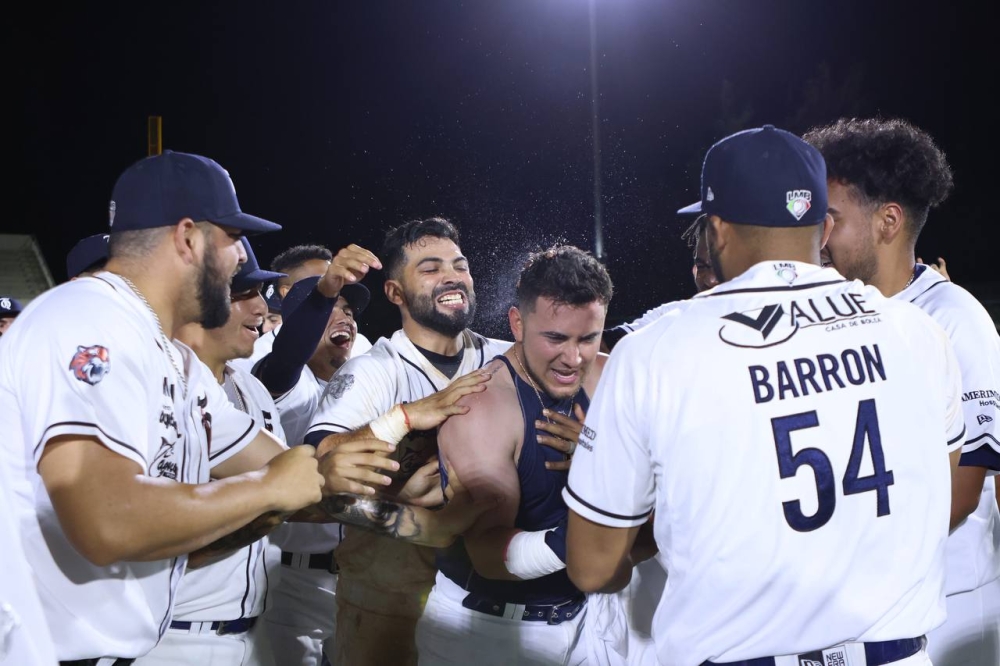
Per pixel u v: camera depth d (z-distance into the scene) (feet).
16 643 4.69
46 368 5.63
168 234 6.37
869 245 7.39
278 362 10.53
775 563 5.18
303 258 14.42
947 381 5.85
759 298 5.46
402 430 7.98
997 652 7.80
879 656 5.30
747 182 5.58
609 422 5.57
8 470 5.52
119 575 6.10
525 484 7.94
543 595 8.03
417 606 9.36
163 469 6.31
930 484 5.42
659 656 5.65
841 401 5.27
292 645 11.44
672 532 5.51
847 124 7.77
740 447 5.20
